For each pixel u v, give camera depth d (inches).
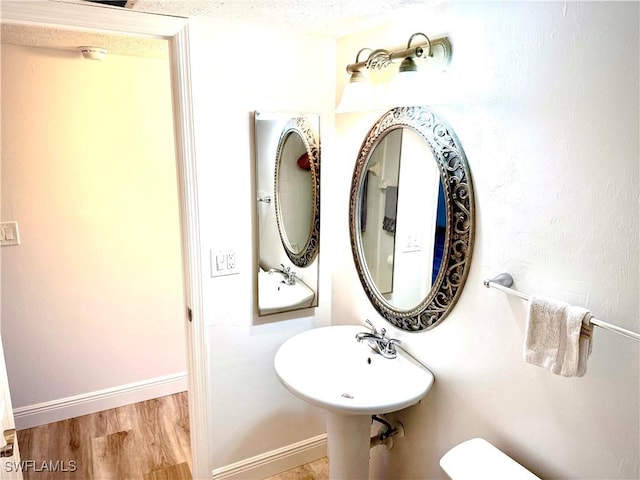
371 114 70.6
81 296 98.6
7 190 87.5
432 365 63.4
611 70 37.7
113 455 90.7
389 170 67.7
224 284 74.9
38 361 96.7
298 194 79.2
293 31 72.0
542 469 48.2
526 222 46.8
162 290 107.8
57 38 77.1
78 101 90.7
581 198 41.1
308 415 88.5
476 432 56.5
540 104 44.0
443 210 57.3
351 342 75.0
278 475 86.6
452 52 54.2
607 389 40.9
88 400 103.6
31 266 92.4
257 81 71.2
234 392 79.7
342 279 83.8
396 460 73.0
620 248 38.5
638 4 35.4
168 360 112.1
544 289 45.5
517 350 49.3
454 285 56.9
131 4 57.9
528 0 44.1
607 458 41.7
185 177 68.4
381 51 59.7
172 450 92.4
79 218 95.1
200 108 67.3
